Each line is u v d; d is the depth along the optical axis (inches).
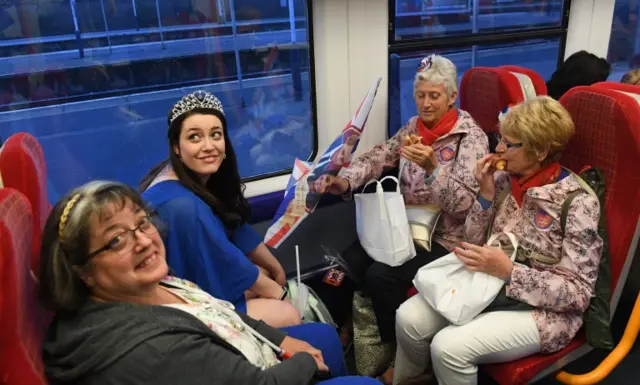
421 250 73.8
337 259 79.7
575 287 54.2
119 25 80.0
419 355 64.2
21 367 31.2
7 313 29.4
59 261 36.8
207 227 56.1
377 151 86.4
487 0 96.3
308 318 69.5
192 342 38.0
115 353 35.7
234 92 89.8
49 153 80.6
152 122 87.0
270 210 91.7
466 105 91.3
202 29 85.4
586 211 53.9
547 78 110.7
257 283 63.6
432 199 77.3
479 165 60.9
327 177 75.1
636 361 75.2
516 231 60.0
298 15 85.7
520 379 55.1
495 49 101.9
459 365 56.1
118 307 38.0
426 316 61.8
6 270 29.3
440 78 73.8
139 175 84.7
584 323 57.0
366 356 75.7
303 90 91.0
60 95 79.0
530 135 54.5
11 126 77.0
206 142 56.6
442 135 75.9
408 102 96.8
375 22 87.4
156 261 40.6
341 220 90.3
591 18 108.6
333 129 92.7
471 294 56.3
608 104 54.5
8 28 72.9
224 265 57.9
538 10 103.5
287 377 43.3
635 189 53.7
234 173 64.2
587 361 76.1
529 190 56.9
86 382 36.2
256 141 92.9
